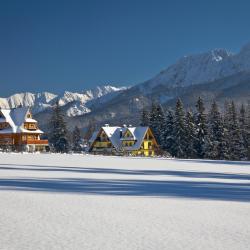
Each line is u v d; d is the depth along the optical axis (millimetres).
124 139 102438
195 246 7777
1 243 7691
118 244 7805
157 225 9797
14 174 26266
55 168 34281
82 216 10750
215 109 94938
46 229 9023
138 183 21938
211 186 21453
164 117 104500
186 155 93500
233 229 9461
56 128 103625
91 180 22750
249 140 92938
